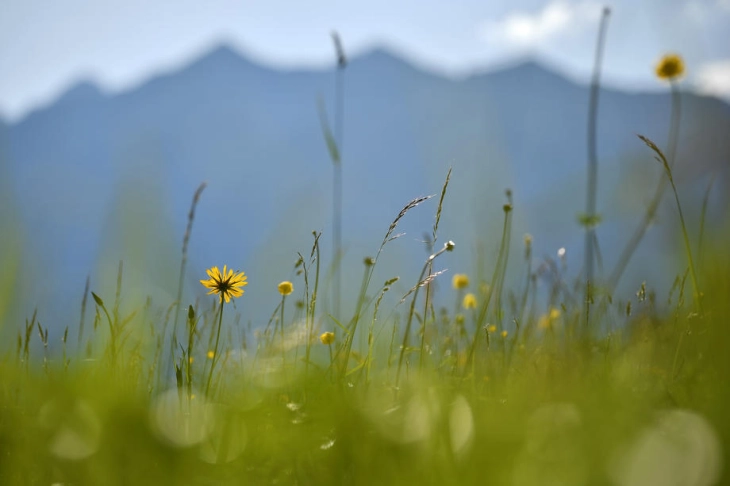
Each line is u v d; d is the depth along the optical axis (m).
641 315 1.64
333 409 1.44
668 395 1.45
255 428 1.43
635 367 1.58
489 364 1.66
